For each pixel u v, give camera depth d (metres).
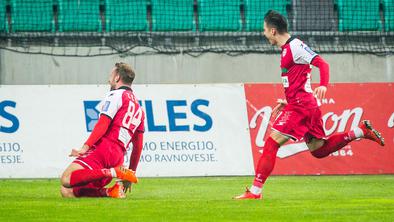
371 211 16.78
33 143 29.64
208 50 37.22
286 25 20.20
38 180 29.20
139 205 18.09
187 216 15.84
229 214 16.19
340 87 30.97
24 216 16.03
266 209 17.19
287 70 20.11
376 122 31.06
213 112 30.20
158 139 29.83
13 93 29.69
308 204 18.36
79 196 20.62
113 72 20.72
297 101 20.00
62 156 29.69
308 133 20.80
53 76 37.03
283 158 30.31
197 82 37.16
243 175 30.20
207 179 29.64
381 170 30.88
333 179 29.25
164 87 29.97
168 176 29.81
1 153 29.55
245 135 30.34
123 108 20.31
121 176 19.92
